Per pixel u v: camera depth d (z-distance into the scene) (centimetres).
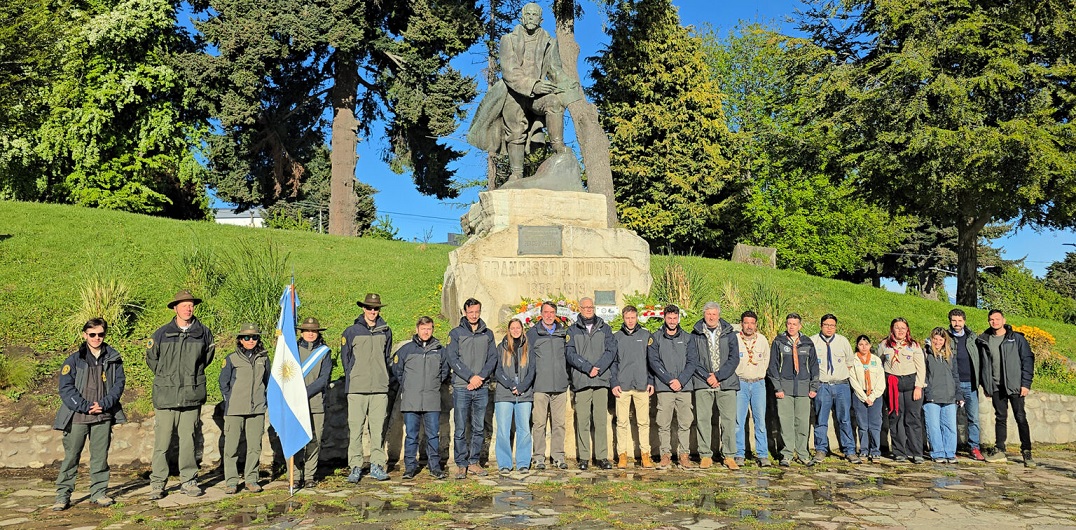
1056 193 2136
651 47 3050
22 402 855
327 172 4094
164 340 689
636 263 1163
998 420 934
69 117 2464
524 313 1024
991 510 633
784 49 2477
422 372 765
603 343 824
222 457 833
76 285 1154
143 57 2623
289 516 604
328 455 850
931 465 870
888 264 4744
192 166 2703
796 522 587
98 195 2548
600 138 2534
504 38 1217
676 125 3045
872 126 2192
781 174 3228
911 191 2266
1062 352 1480
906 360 905
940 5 2108
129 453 817
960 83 2038
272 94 2755
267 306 1125
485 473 778
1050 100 2047
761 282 1538
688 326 1059
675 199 3025
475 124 1238
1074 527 577
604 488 706
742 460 848
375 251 1608
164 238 1437
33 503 656
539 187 1165
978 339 944
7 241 1276
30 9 1373
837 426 916
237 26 2366
